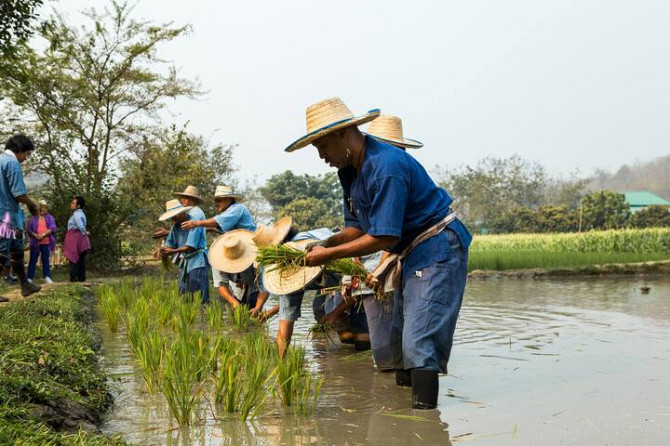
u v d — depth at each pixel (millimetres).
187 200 9000
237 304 7504
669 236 26906
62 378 3857
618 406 3756
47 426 2918
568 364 5012
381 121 5840
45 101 17109
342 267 4551
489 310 8883
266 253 4027
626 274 17469
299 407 3863
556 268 17422
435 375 3803
